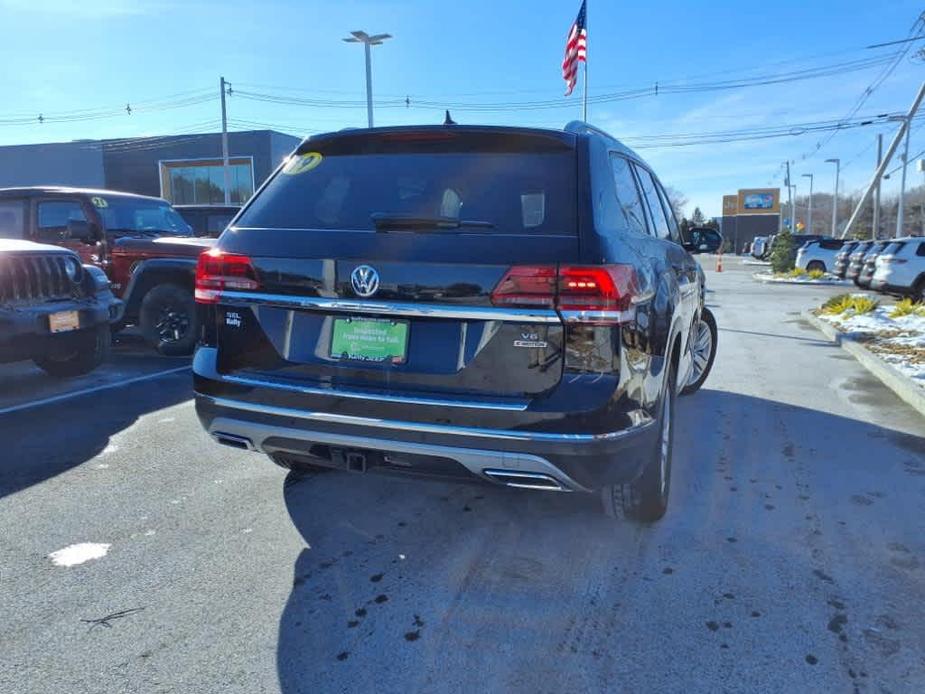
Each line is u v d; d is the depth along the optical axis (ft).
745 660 8.19
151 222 30.53
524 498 12.96
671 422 12.17
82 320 21.13
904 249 58.49
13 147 138.31
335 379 9.64
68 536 11.32
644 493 11.13
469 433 8.95
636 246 10.36
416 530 11.62
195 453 15.48
